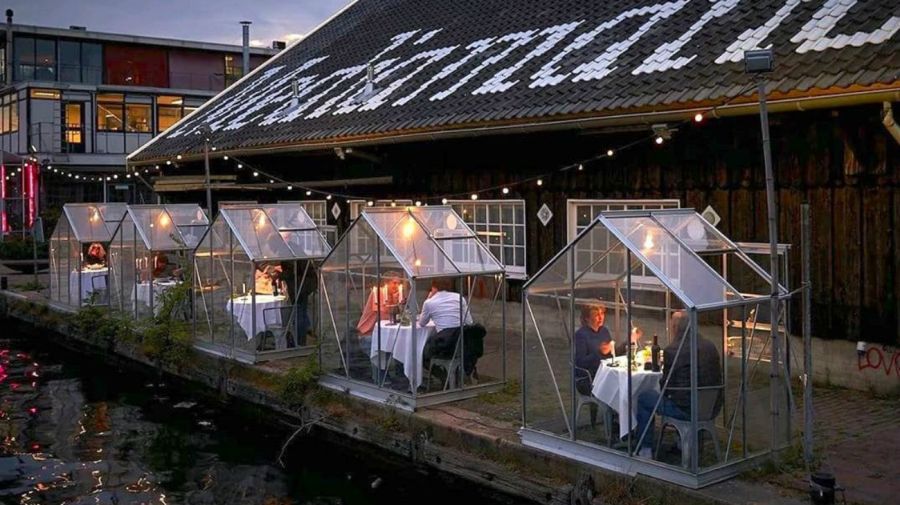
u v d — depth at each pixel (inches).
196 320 500.1
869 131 343.9
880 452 277.9
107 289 616.7
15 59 1358.3
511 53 559.5
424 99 552.4
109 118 1359.5
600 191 457.1
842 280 357.4
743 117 381.4
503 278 384.8
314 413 388.8
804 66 349.1
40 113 1302.9
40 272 957.2
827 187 359.9
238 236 460.1
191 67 1503.4
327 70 761.6
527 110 447.5
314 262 470.6
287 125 658.2
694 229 297.9
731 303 263.3
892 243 340.8
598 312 284.0
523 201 503.8
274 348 462.6
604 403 278.1
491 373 384.2
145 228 566.6
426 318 361.1
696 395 252.1
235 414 449.7
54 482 346.9
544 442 296.8
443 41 663.8
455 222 400.5
